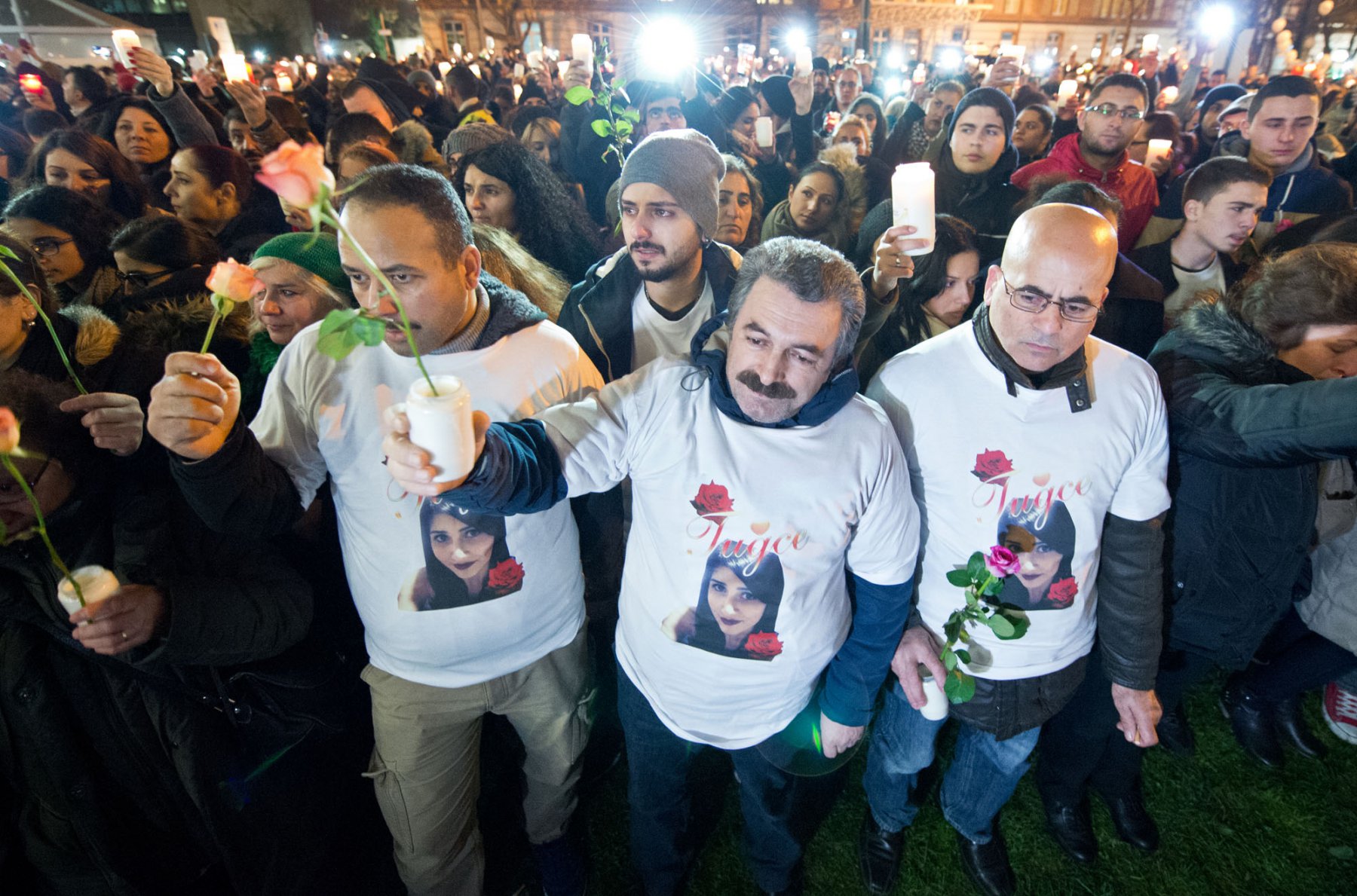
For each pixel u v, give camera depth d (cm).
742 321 107
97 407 107
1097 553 142
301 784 148
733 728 138
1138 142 477
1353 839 193
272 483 114
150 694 120
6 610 107
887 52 1686
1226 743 216
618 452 120
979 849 184
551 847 175
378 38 2492
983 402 132
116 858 126
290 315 154
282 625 128
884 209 217
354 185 108
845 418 119
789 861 168
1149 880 186
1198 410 142
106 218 205
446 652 135
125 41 342
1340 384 119
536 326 132
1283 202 301
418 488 87
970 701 151
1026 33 3141
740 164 269
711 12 2712
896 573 129
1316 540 175
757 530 119
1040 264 116
